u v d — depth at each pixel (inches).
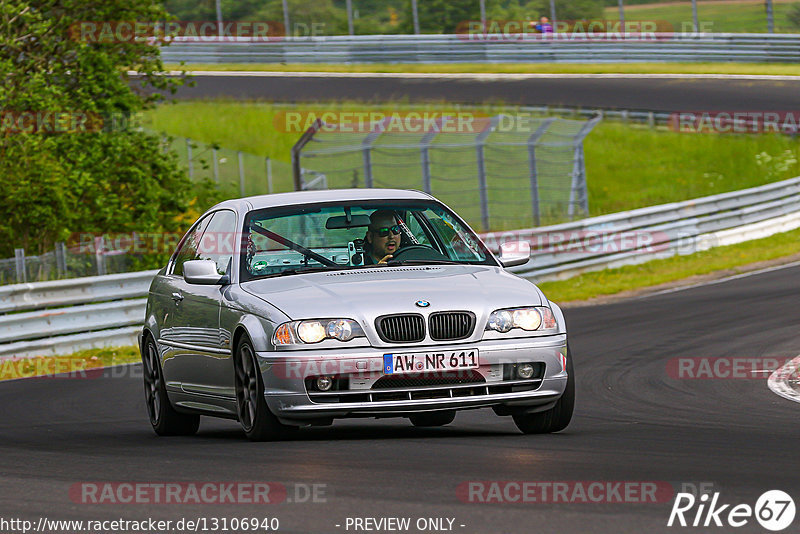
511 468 715.4
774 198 3287.4
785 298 2078.0
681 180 4200.3
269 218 992.9
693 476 677.9
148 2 2861.7
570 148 3964.1
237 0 5536.4
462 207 3715.6
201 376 988.6
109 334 2010.3
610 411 1112.2
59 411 1301.7
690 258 2874.0
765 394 1184.8
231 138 4315.9
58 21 2787.9
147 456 847.1
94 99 2790.4
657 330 1798.7
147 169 2849.4
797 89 4665.4
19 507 658.8
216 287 973.2
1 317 1841.8
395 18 5585.6
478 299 881.5
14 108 2637.8
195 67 5339.6
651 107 4569.4
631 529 545.6
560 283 2608.3
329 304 866.1
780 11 5556.1
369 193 1034.1
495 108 4407.0
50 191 2532.0
